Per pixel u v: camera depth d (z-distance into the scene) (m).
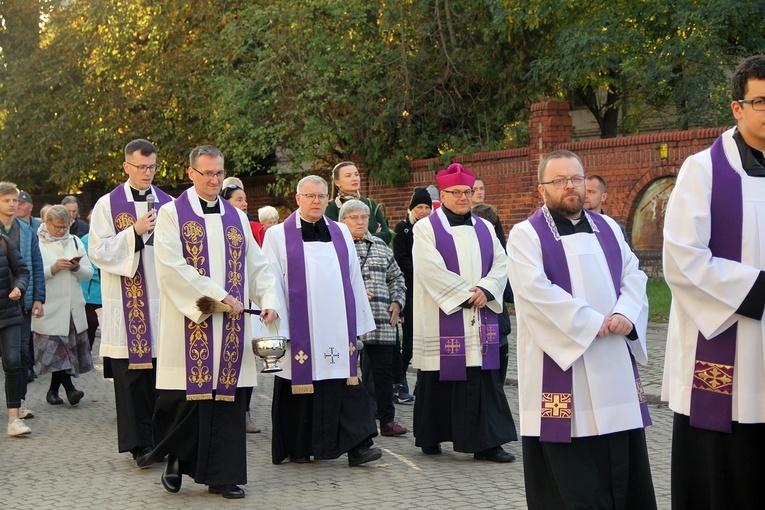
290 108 18.00
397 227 9.91
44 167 23.09
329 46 18.02
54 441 8.52
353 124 18.42
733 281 4.12
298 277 7.44
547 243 5.11
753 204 4.21
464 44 18.31
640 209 15.09
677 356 4.43
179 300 6.60
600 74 16.56
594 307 5.07
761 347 4.17
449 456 7.68
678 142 14.48
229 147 18.92
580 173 5.15
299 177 19.83
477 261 7.59
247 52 19.42
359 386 7.50
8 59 22.97
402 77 18.09
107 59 21.05
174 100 20.94
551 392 5.00
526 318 5.06
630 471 5.10
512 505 6.23
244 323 6.75
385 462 7.51
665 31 15.35
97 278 11.08
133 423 7.55
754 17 14.77
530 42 17.55
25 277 8.83
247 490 6.79
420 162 18.00
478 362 7.39
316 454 7.34
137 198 7.96
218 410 6.61
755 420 4.18
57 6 22.20
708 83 15.03
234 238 6.85
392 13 17.84
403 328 9.90
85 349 10.30
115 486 6.98
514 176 16.48
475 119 18.66
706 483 4.34
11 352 8.77
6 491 6.90
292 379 7.30
